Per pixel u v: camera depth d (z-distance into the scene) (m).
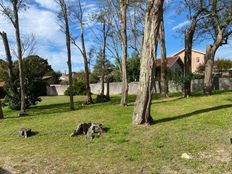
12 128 12.95
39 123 13.90
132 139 9.23
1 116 17.34
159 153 7.61
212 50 22.66
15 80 23.80
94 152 8.05
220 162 6.71
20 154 8.29
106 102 24.72
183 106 16.77
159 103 18.92
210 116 12.53
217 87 33.75
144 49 11.41
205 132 9.58
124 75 18.98
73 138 9.85
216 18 22.56
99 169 6.71
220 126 10.38
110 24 28.73
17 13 18.27
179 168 6.48
